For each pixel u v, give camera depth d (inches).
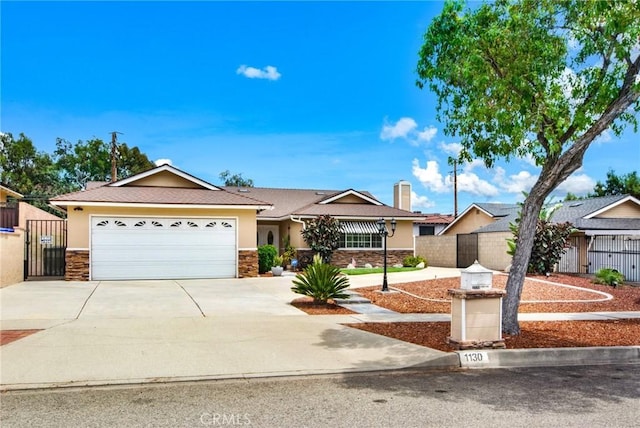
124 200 777.6
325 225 1059.3
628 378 296.4
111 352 327.0
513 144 402.9
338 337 382.9
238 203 821.2
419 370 310.5
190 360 311.7
